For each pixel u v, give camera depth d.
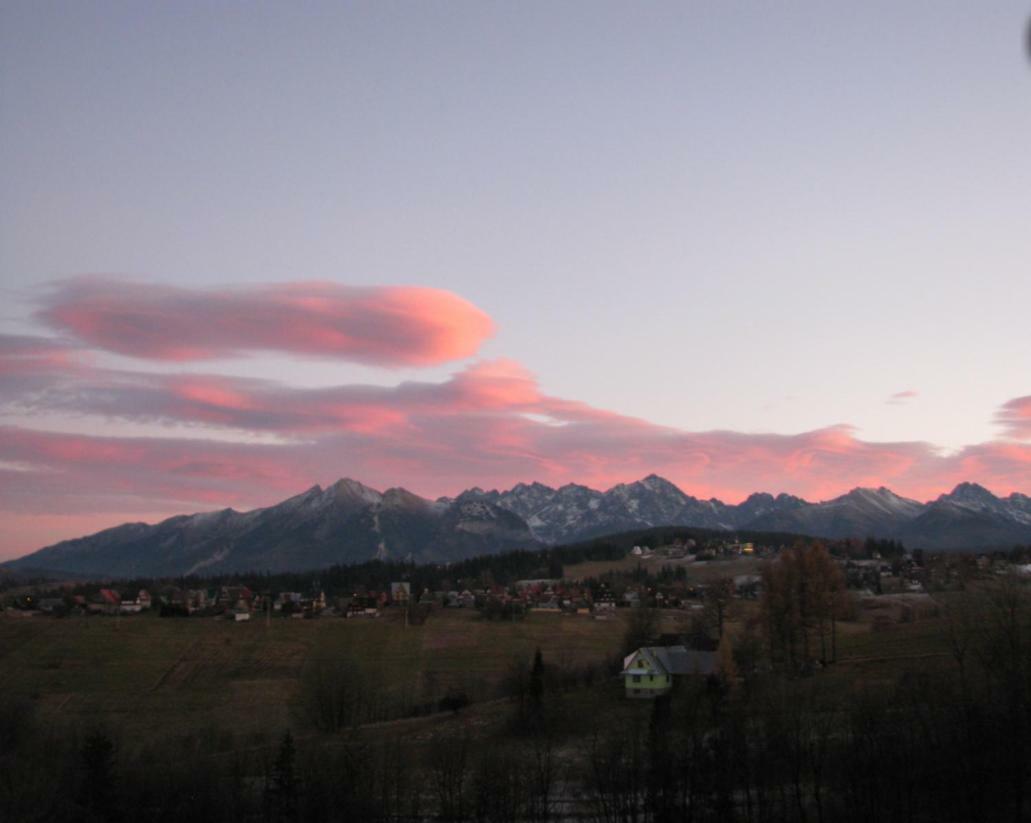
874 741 117.06
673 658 175.50
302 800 118.62
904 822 104.56
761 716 141.12
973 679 143.00
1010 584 182.38
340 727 180.12
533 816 113.38
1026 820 102.38
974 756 110.56
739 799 117.19
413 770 136.12
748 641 180.88
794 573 181.25
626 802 113.88
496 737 154.00
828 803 110.88
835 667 172.75
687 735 129.62
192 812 120.75
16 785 122.44
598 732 148.75
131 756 153.38
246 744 172.12
